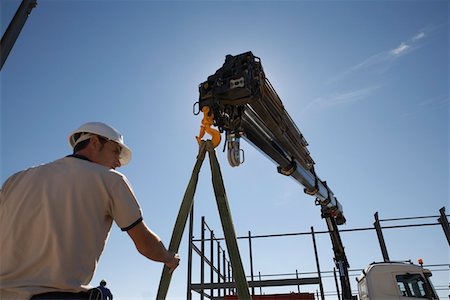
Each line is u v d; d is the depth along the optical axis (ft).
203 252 31.91
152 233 5.28
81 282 4.58
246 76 11.72
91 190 4.82
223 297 32.94
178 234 6.91
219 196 7.35
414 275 24.31
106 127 5.75
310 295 28.60
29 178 4.94
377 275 25.05
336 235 28.78
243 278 6.27
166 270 6.25
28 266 4.34
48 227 4.49
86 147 5.52
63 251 4.43
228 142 12.61
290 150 18.51
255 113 14.05
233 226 6.98
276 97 14.94
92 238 4.75
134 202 5.14
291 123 17.38
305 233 34.12
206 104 11.91
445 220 34.45
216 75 12.24
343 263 28.14
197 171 7.94
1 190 4.96
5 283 4.19
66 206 4.65
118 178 5.13
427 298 23.32
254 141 15.52
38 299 4.17
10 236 4.49
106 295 4.96
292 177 20.08
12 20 10.66
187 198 7.45
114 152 5.81
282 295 28.89
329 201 27.17
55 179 4.85
